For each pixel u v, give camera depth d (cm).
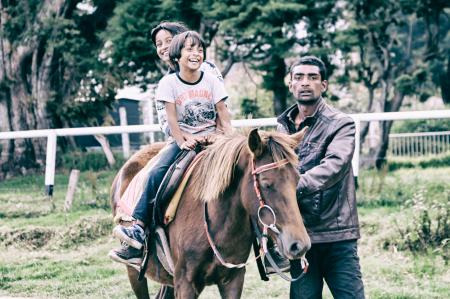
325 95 1942
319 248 459
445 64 2298
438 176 1118
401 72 1889
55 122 2036
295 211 388
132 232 471
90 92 2044
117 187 584
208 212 441
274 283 782
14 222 1056
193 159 473
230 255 442
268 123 960
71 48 1909
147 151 591
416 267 793
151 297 764
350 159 435
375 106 2566
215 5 1630
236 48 1864
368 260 833
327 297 729
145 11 1700
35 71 1991
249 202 409
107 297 757
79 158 1449
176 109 489
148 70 1955
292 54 1655
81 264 900
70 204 1109
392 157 1348
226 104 501
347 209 446
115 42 1727
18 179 1442
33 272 870
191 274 450
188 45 475
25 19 1927
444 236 848
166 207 473
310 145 454
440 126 1486
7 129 1930
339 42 1672
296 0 1634
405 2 1778
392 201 992
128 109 2670
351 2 1773
